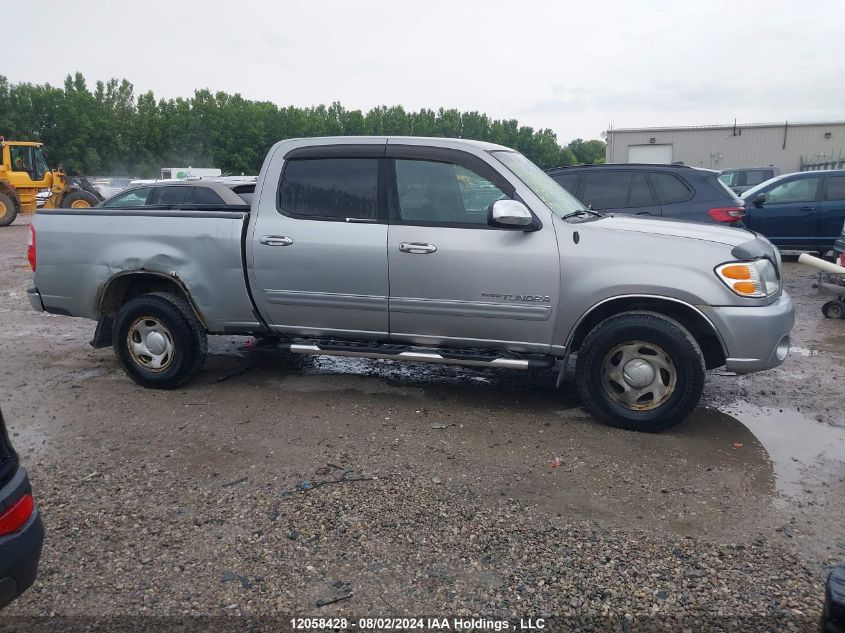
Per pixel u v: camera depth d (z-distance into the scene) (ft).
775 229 43.11
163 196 33.99
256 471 13.98
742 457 14.66
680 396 15.49
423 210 16.85
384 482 13.46
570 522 11.99
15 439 15.76
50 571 10.68
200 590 10.19
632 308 16.08
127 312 18.84
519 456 14.69
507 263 16.12
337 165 17.46
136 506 12.61
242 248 17.89
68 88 212.23
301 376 20.45
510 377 20.43
